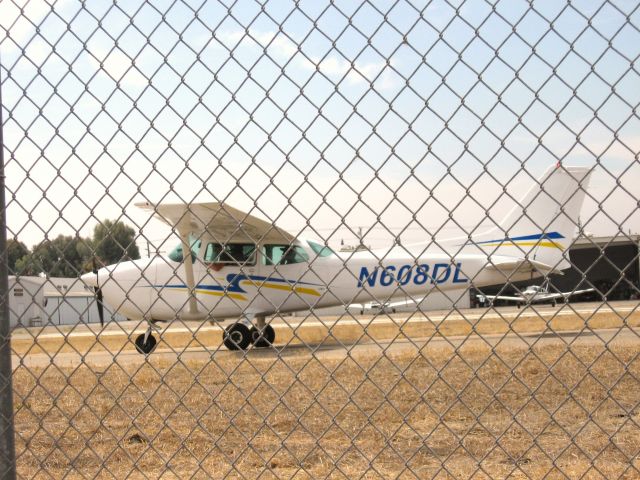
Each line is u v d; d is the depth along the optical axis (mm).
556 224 12688
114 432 5613
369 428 5465
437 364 9062
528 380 7516
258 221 13195
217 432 5480
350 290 14172
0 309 2881
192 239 14000
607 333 15102
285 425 5664
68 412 6609
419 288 13992
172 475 4230
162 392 7551
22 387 8359
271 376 8539
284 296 14094
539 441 4836
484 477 3891
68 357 15078
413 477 3965
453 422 5602
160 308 14086
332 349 13250
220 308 14070
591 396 6484
